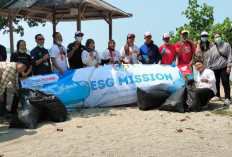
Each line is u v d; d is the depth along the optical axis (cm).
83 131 588
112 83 832
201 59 917
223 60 852
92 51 830
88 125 632
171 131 582
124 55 880
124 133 568
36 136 568
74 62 841
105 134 564
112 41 862
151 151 471
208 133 571
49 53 791
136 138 537
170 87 859
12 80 670
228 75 847
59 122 669
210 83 787
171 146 494
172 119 677
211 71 796
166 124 633
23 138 560
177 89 864
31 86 759
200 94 770
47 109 670
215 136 552
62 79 795
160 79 861
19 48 733
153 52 883
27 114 638
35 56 755
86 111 771
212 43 920
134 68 866
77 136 554
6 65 618
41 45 764
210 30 1544
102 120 673
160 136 549
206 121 660
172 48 899
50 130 606
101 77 830
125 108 809
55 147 495
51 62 831
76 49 833
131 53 881
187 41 900
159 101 791
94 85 821
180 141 520
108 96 826
